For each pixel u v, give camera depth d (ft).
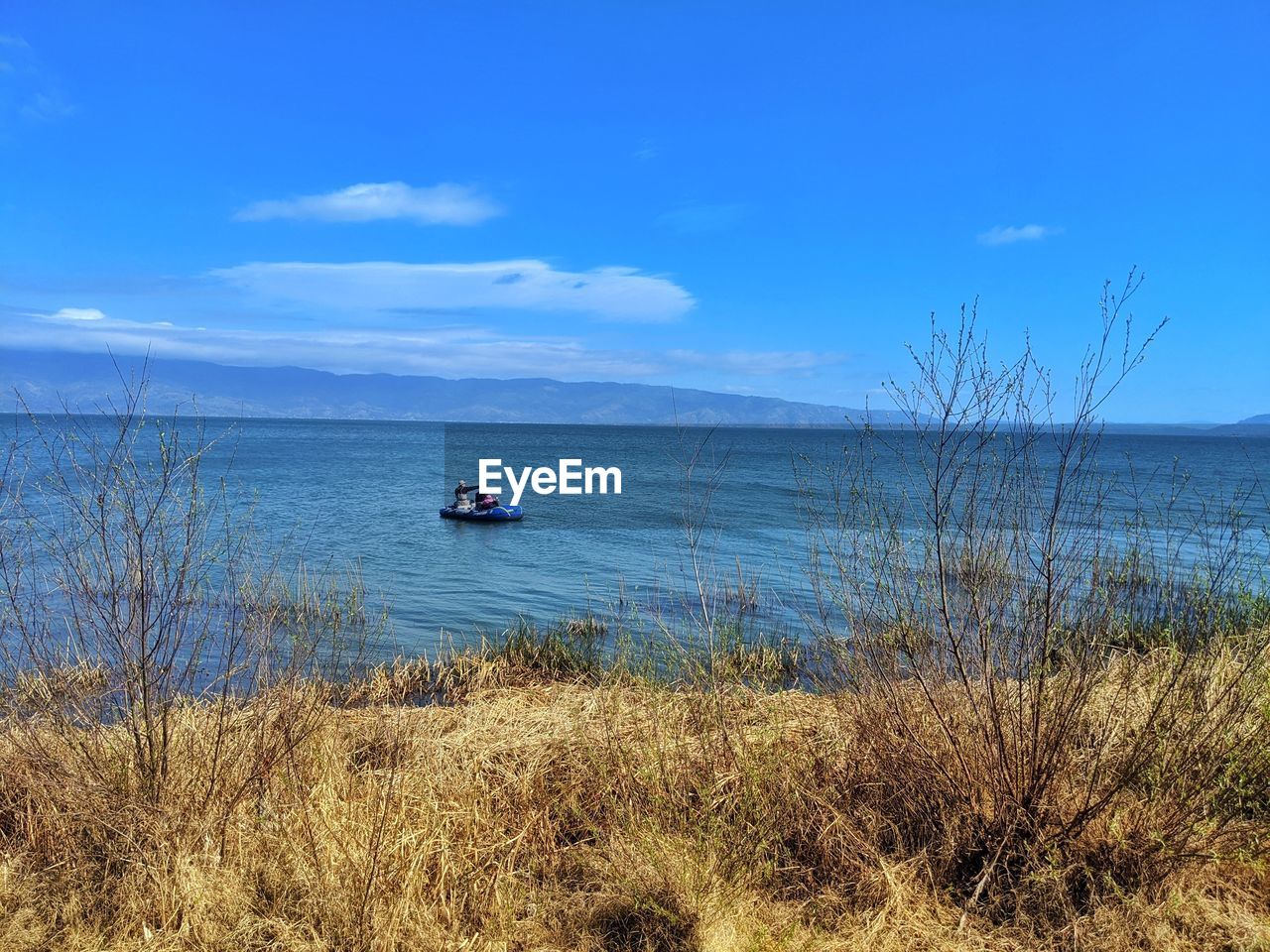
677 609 39.19
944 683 13.79
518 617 43.98
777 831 13.24
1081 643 13.17
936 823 13.10
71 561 14.35
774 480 145.48
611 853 12.54
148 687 13.89
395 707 20.95
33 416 13.61
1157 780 12.64
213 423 307.37
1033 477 13.20
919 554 14.37
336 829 12.35
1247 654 14.99
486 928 11.24
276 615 18.04
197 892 11.39
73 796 12.88
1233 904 11.28
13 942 10.82
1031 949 10.81
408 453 280.51
